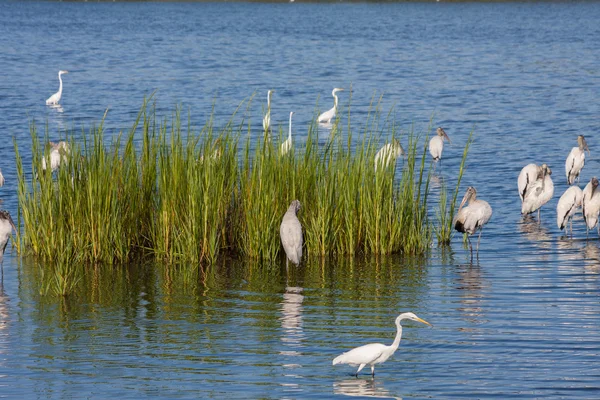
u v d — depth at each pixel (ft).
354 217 63.21
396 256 63.10
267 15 465.88
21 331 47.73
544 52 250.37
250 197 61.46
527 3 572.92
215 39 304.09
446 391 39.55
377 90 169.07
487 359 43.11
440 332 46.93
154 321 49.32
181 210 61.26
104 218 60.49
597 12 466.70
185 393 39.52
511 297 53.01
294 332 47.26
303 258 62.49
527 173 76.02
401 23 389.80
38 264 60.70
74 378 41.19
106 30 354.74
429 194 82.58
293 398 38.96
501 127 124.57
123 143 102.42
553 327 47.39
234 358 43.60
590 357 43.14
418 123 128.98
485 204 63.26
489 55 243.19
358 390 39.68
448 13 471.62
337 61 227.20
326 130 121.08
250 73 198.90
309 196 63.10
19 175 63.21
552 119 131.54
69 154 63.16
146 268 60.03
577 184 88.79
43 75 195.31
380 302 52.42
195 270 59.62
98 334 47.19
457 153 104.94
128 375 41.52
